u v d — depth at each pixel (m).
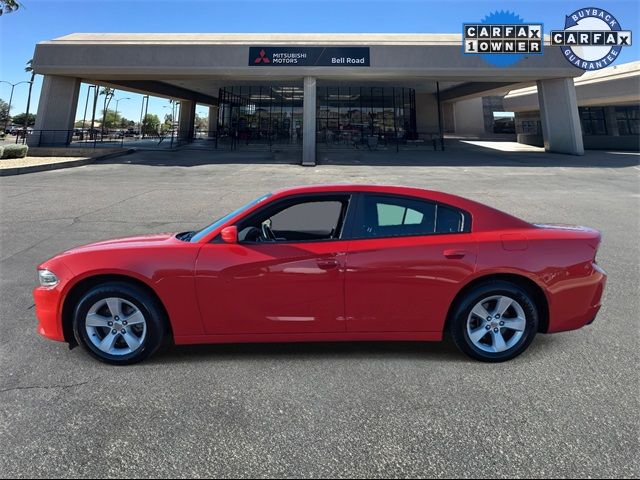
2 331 4.20
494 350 3.50
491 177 17.56
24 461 2.42
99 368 3.47
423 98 44.47
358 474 2.32
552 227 3.73
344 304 3.40
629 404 2.95
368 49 24.70
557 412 2.86
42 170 18.62
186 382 3.26
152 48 24.72
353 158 26.14
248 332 3.44
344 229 3.49
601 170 19.86
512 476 2.30
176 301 3.38
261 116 35.72
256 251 3.40
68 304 3.53
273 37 25.44
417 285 3.39
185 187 14.27
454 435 2.64
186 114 42.25
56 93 25.97
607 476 2.29
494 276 3.47
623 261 6.45
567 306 3.47
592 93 31.19
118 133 64.50
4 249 7.18
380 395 3.07
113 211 10.24
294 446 2.55
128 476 2.31
